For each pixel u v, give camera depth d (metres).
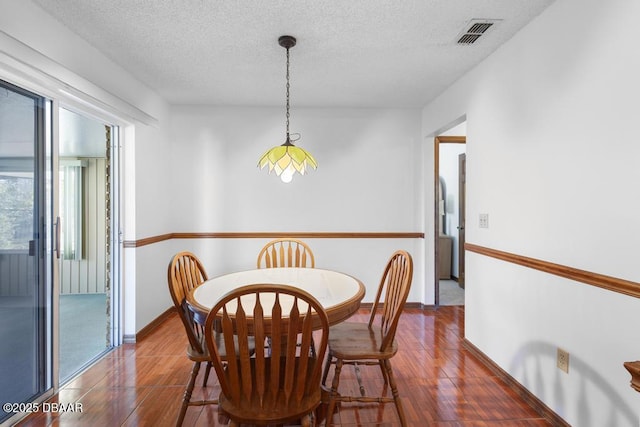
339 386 2.24
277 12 1.99
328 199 3.94
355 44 2.38
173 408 1.99
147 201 3.22
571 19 1.74
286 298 1.83
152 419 1.89
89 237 4.63
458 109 3.03
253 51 2.50
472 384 2.27
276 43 2.37
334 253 3.94
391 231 3.99
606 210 1.54
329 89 3.31
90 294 4.59
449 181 5.68
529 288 2.05
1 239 1.81
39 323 2.04
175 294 1.81
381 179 3.97
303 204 3.92
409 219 4.00
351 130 3.94
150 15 2.02
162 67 2.79
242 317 1.33
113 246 2.91
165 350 2.80
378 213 3.97
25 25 1.81
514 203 2.20
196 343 1.81
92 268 4.63
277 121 3.89
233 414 1.36
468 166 2.82
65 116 2.89
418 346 2.89
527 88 2.08
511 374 2.23
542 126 1.95
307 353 1.37
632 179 1.43
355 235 3.94
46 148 2.06
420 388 2.22
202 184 3.85
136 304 2.98
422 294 4.00
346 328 2.18
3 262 1.82
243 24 2.13
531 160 2.04
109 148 2.91
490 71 2.50
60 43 2.08
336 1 1.88
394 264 2.06
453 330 3.28
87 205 4.64
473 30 2.17
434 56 2.55
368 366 2.53
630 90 1.43
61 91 2.07
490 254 2.45
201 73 2.91
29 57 1.77
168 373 2.40
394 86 3.22
